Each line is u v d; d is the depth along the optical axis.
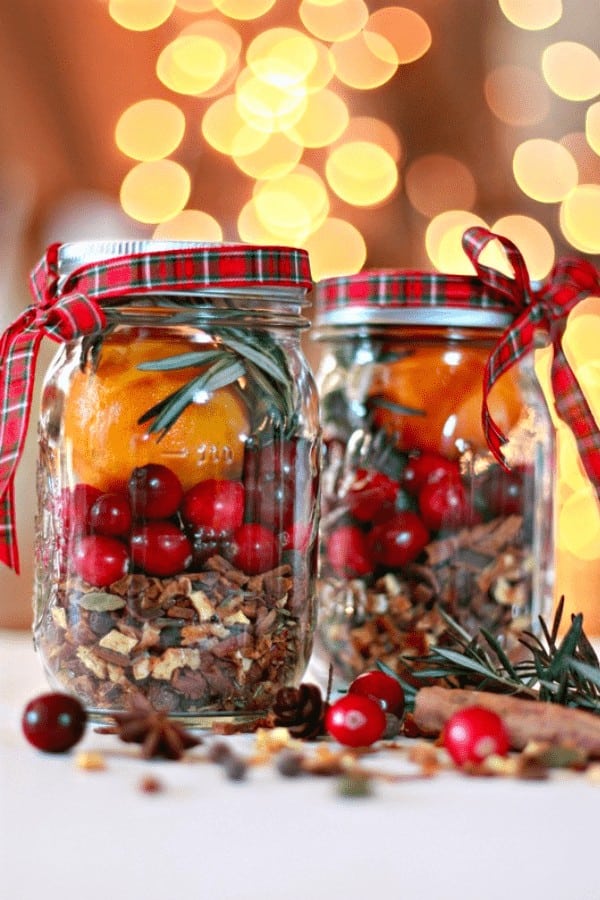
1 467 0.58
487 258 1.18
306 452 0.59
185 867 0.45
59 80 1.15
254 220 1.20
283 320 0.59
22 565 1.17
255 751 0.54
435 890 0.44
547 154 1.17
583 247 1.17
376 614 0.64
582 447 0.63
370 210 1.23
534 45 1.17
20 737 0.56
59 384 0.59
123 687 0.57
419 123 1.21
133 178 1.17
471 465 0.64
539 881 0.44
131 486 0.56
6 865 0.45
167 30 1.16
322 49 1.15
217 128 1.17
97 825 0.47
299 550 0.59
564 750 0.52
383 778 0.51
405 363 0.65
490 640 0.59
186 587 0.57
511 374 0.65
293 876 0.44
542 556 0.66
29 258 1.18
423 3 1.15
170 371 0.57
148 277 0.56
